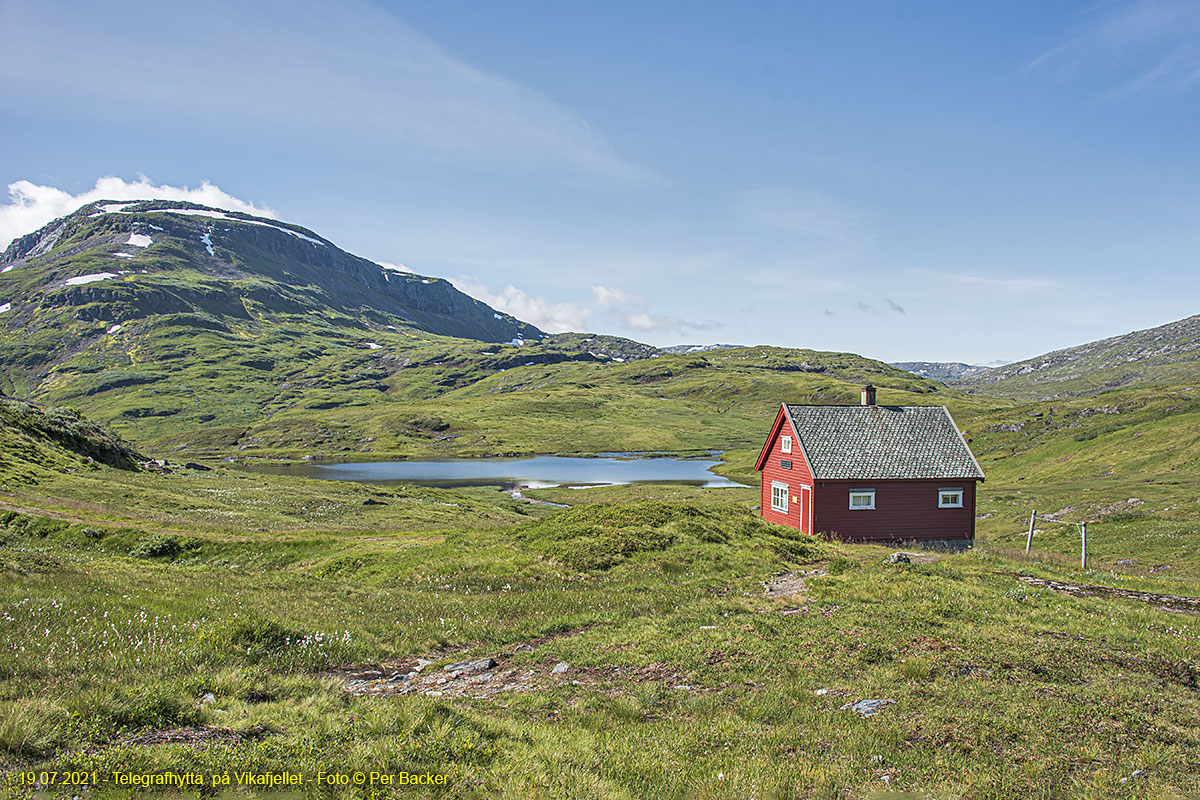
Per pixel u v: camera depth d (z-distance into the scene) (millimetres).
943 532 44875
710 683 13953
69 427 70438
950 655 14883
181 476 74250
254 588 24234
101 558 31422
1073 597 21609
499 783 8812
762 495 52250
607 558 29641
